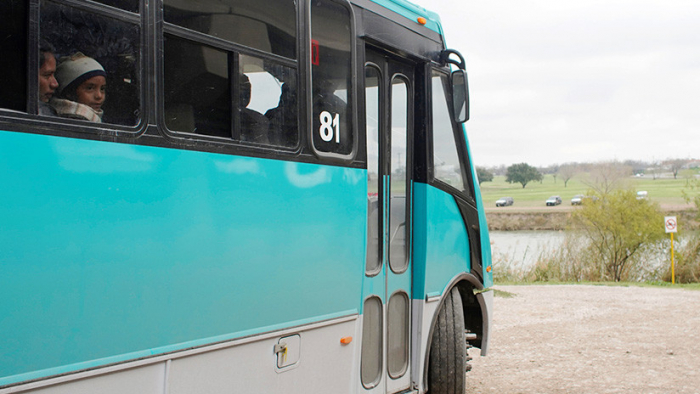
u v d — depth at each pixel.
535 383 6.98
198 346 2.92
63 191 2.42
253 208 3.20
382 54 4.50
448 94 5.31
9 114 2.27
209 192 2.97
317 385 3.63
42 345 2.35
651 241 23.14
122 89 2.64
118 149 2.61
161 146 2.77
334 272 3.74
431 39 5.05
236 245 3.10
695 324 10.88
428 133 4.89
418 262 4.79
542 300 14.20
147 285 2.70
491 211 43.66
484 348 5.73
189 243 2.88
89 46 2.54
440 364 5.06
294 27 3.50
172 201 2.81
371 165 4.31
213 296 2.98
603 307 13.04
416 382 4.73
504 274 21.91
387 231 4.45
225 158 3.06
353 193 3.91
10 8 2.31
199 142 2.93
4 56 2.29
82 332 2.47
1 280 2.23
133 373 2.66
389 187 4.48
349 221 3.87
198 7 2.97
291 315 3.43
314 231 3.58
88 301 2.49
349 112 3.92
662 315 11.95
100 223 2.53
